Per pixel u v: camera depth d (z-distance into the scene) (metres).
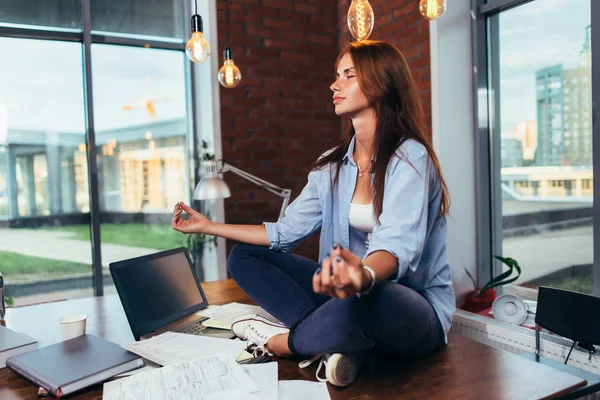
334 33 3.82
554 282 2.67
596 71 2.34
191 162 3.71
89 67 3.36
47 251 3.32
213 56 3.40
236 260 1.57
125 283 1.60
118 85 3.50
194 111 3.69
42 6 3.28
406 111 1.42
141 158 3.57
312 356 1.34
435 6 1.65
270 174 3.59
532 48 2.71
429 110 2.95
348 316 1.12
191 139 3.71
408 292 1.20
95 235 3.41
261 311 1.79
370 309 1.11
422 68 2.98
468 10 2.94
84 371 1.21
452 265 2.95
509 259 2.67
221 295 2.13
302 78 3.70
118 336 1.63
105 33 3.45
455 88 2.93
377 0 3.34
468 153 2.98
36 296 3.29
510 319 2.52
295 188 3.68
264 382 1.15
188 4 3.67
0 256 3.20
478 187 2.98
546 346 2.21
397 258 1.14
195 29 2.04
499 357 1.38
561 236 2.62
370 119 1.46
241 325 1.50
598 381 1.37
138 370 1.28
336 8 3.82
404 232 1.20
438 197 1.41
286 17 3.63
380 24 3.32
